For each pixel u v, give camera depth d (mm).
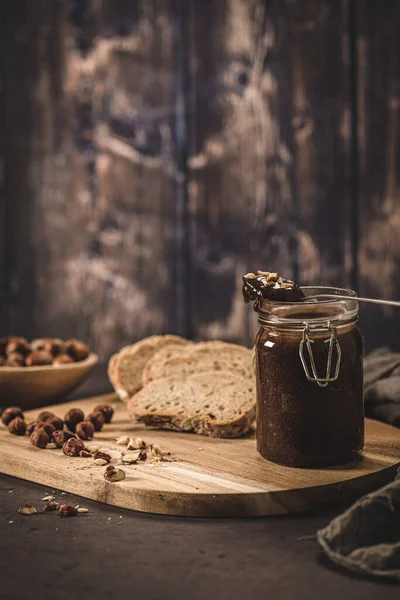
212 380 2076
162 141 3541
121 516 1540
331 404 1637
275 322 1642
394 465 1662
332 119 3320
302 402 1633
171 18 3477
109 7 3543
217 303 3557
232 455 1745
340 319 1629
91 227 3674
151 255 3613
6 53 3680
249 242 3479
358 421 1684
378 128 3275
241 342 3547
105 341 3723
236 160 3459
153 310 3645
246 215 3469
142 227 3609
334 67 3299
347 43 3273
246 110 3424
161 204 3574
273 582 1267
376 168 3295
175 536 1443
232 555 1362
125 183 3607
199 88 3477
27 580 1290
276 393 1653
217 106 3461
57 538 1441
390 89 3244
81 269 3711
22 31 3654
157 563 1338
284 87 3367
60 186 3689
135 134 3572
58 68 3633
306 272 3410
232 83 3430
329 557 1344
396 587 1248
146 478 1607
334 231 3361
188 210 3547
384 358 2184
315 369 1626
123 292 3672
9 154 3725
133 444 1797
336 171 3338
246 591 1239
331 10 3277
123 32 3539
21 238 3750
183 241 3568
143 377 2205
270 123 3396
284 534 1445
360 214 3330
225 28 3416
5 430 1975
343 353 1643
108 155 3615
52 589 1260
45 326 3775
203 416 1900
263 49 3375
